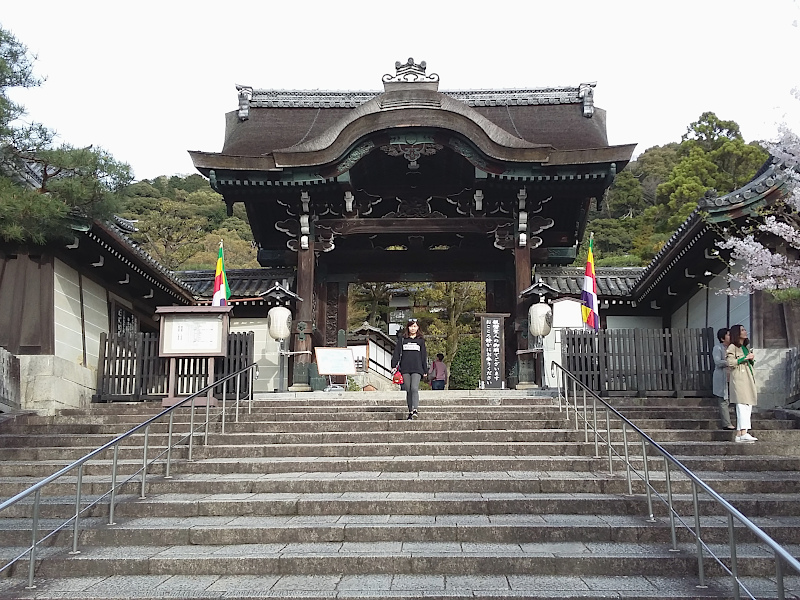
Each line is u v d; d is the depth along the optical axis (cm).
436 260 1938
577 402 1196
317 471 839
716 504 689
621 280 1967
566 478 761
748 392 939
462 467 835
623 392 1294
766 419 1074
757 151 4122
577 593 508
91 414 1192
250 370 1268
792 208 1145
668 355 1296
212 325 1252
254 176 1628
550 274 2005
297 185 1647
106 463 870
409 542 627
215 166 1602
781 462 834
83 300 1427
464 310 3209
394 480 759
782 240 1266
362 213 1797
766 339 1287
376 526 637
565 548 600
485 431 966
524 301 1599
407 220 1711
